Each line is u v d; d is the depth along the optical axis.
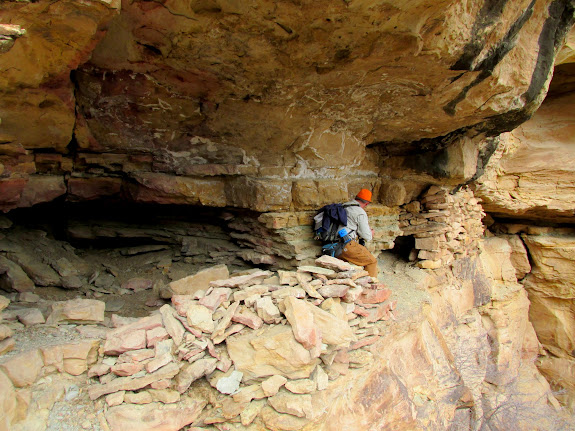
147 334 2.81
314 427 2.79
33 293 3.74
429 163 5.77
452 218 6.92
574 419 8.79
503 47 3.54
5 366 2.26
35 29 2.14
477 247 8.59
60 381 2.52
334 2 2.53
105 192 4.18
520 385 8.67
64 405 2.42
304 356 2.79
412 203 6.70
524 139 8.74
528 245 10.69
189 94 3.58
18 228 4.45
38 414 2.30
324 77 3.51
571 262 10.04
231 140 4.24
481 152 6.37
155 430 2.46
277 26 2.77
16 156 3.05
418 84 3.85
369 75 3.56
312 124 4.38
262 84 3.54
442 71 3.54
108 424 2.41
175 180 4.18
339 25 2.77
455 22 2.96
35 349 2.48
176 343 2.78
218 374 2.81
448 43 3.12
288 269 4.69
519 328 9.58
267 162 4.58
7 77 2.46
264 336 2.89
